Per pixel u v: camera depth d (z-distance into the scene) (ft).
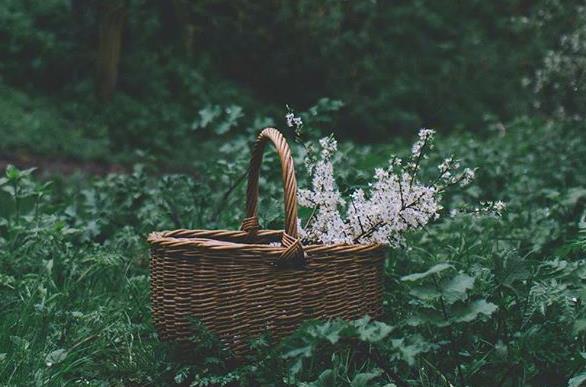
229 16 46.80
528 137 32.76
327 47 47.03
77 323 11.05
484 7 53.36
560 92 35.63
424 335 10.05
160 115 41.11
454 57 50.88
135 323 11.70
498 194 20.72
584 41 35.40
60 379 9.61
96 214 15.87
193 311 9.54
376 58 48.88
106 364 10.37
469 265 12.21
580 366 8.94
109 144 36.76
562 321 9.25
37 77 41.96
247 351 9.49
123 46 44.80
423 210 10.06
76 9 43.80
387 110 47.32
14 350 10.16
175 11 46.73
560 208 16.58
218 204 15.60
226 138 41.37
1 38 42.24
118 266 13.25
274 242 11.09
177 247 9.52
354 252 9.72
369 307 10.02
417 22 51.11
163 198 15.85
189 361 9.82
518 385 8.98
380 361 9.03
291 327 9.45
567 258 12.63
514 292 9.46
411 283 11.27
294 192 9.42
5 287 12.10
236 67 47.78
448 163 10.38
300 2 46.03
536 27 50.49
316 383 8.75
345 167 16.31
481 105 49.80
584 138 27.78
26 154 33.73
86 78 41.63
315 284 9.52
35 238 13.57
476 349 9.71
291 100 47.85
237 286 9.40
